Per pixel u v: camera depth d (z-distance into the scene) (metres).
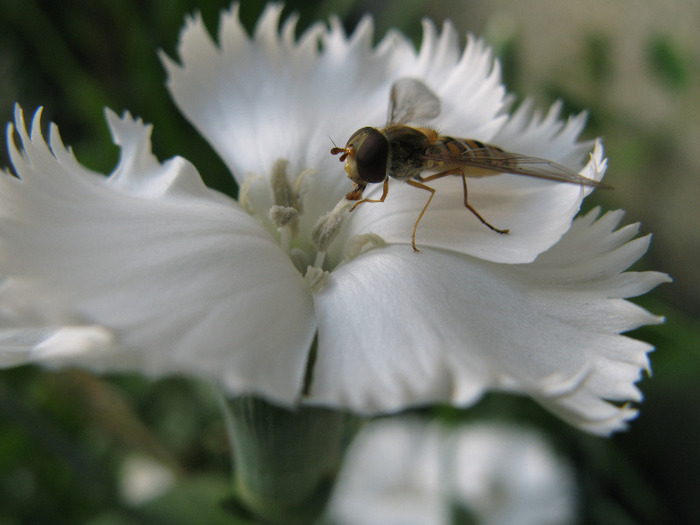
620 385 0.05
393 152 0.06
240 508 0.06
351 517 0.09
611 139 0.09
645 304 0.08
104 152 0.09
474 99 0.07
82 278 0.05
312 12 0.10
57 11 0.10
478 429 0.09
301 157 0.07
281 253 0.06
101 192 0.06
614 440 0.10
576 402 0.05
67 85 0.10
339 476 0.06
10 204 0.05
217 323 0.05
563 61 0.10
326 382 0.05
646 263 0.10
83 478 0.07
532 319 0.06
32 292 0.05
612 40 0.10
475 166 0.06
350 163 0.06
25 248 0.05
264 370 0.05
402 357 0.05
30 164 0.05
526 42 0.11
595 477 0.09
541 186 0.06
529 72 0.11
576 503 0.09
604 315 0.06
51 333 0.05
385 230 0.06
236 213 0.06
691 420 0.09
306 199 0.06
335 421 0.06
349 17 0.12
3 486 0.08
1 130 0.10
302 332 0.05
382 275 0.06
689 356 0.08
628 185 0.10
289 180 0.06
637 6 0.10
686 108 0.09
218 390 0.06
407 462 0.09
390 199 0.06
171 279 0.05
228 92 0.07
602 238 0.06
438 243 0.06
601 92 0.09
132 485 0.08
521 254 0.06
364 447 0.09
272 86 0.07
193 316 0.05
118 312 0.05
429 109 0.06
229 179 0.09
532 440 0.09
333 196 0.06
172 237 0.05
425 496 0.09
